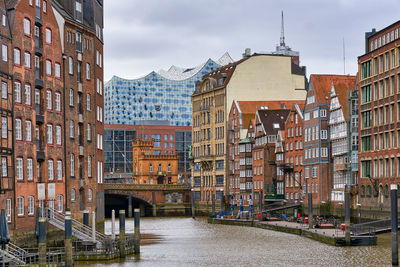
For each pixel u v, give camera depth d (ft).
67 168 262.47
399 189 301.63
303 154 422.00
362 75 343.67
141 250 250.98
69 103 267.18
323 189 394.73
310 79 412.77
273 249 248.52
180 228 370.12
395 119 308.19
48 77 247.91
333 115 388.16
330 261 212.43
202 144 576.20
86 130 282.77
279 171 458.50
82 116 279.08
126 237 258.57
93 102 291.58
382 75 321.73
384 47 319.06
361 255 222.69
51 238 238.27
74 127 271.28
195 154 591.78
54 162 250.57
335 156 383.24
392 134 312.50
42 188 225.35
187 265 209.77
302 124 426.10
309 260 216.13
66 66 264.52
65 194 258.78
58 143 255.29
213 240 290.56
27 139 226.79
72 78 270.46
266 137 468.75
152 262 215.10
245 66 536.42
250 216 398.01
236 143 520.42
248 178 495.82
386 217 312.29
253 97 536.42
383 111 320.91
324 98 400.88
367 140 338.54
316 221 316.60
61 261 198.59
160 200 526.98
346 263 207.51
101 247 225.35
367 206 334.85
